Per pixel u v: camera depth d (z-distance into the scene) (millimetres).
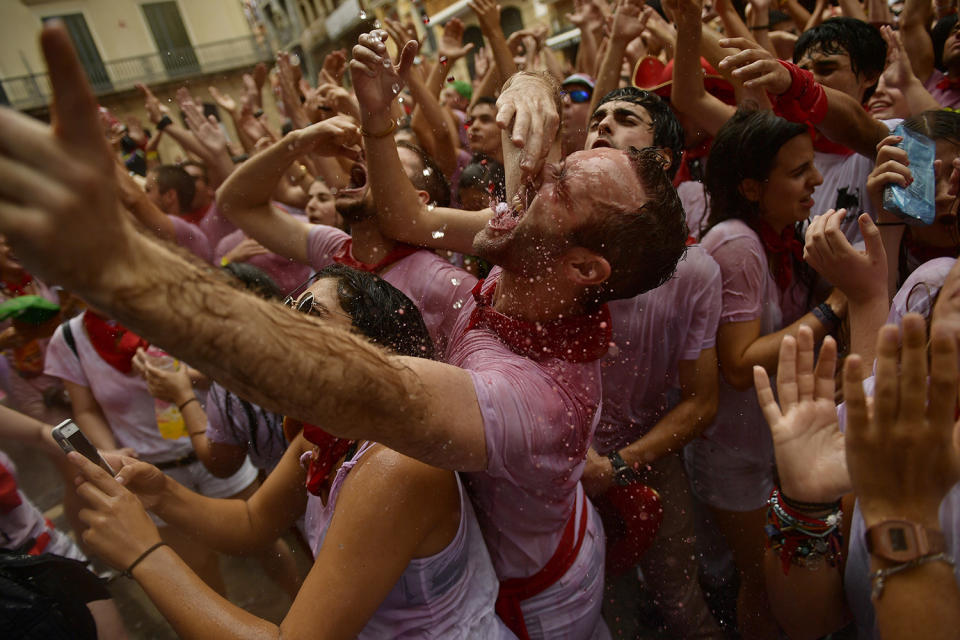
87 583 1334
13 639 1158
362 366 658
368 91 1425
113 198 463
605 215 905
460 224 1643
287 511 1392
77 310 2656
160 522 1952
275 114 22609
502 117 1048
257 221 2033
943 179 1383
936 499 723
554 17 17047
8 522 1767
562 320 997
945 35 3000
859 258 1233
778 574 1166
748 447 1781
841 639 1516
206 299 551
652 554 1765
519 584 1159
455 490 1022
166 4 20844
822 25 2115
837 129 1640
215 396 1784
